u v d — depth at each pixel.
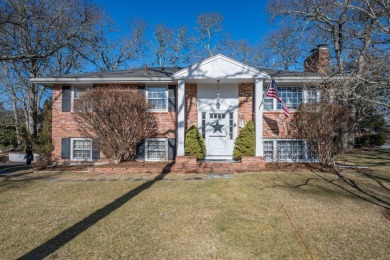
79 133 12.08
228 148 12.13
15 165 12.84
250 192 6.55
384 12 6.71
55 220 4.66
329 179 8.10
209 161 10.70
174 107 12.15
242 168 9.89
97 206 5.46
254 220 4.64
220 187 7.08
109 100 9.81
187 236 3.98
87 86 12.24
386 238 3.93
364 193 6.51
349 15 11.63
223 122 12.19
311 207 5.38
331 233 4.10
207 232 4.12
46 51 18.64
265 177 8.38
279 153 12.05
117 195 6.32
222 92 12.21
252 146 10.91
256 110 10.83
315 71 13.05
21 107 26.33
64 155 12.04
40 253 3.46
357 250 3.56
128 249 3.57
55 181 8.03
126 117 10.11
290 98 12.23
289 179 8.09
